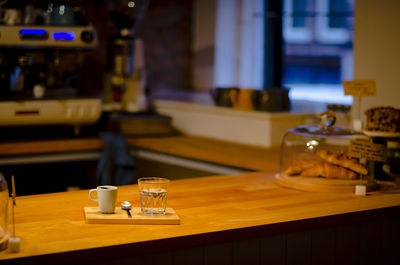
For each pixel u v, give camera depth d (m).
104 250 1.37
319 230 1.76
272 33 4.12
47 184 3.35
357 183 2.12
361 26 2.66
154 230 1.52
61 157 3.22
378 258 1.92
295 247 1.71
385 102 2.59
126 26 3.68
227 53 4.40
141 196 1.65
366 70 2.66
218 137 3.41
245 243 1.61
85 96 3.40
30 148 3.10
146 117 3.59
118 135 3.34
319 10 3.91
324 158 2.17
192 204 1.84
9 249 1.32
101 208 1.63
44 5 3.24
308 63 4.02
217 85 4.45
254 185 2.17
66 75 3.50
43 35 3.15
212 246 1.55
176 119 3.72
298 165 2.21
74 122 3.32
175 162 3.20
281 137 3.15
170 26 4.53
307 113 3.25
